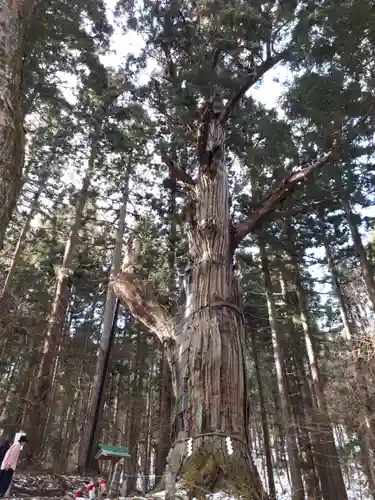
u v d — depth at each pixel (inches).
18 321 444.5
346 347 477.4
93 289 800.3
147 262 586.2
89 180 630.5
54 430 848.3
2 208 105.0
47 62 468.1
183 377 207.2
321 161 323.9
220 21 367.6
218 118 349.1
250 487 164.6
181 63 426.3
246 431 194.9
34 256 733.9
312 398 692.1
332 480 562.9
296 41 364.2
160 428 512.1
